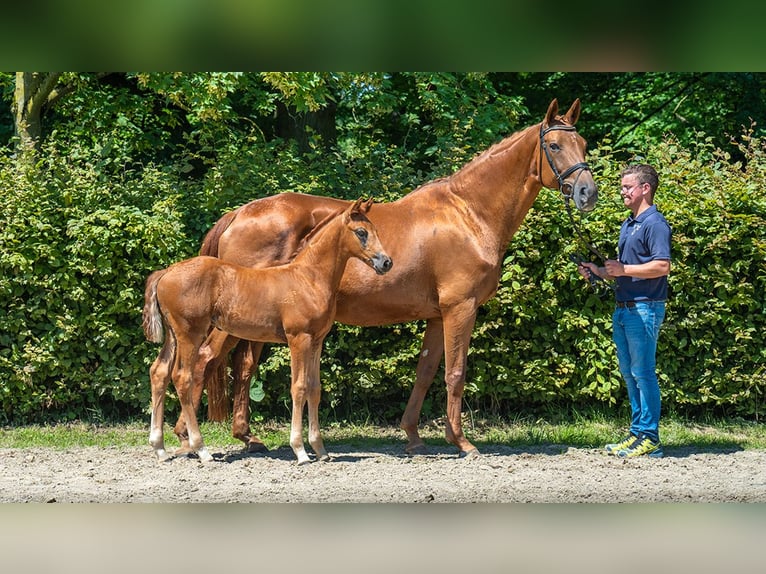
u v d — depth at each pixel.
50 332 8.93
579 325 9.09
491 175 7.59
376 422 9.46
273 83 10.16
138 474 6.88
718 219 9.07
